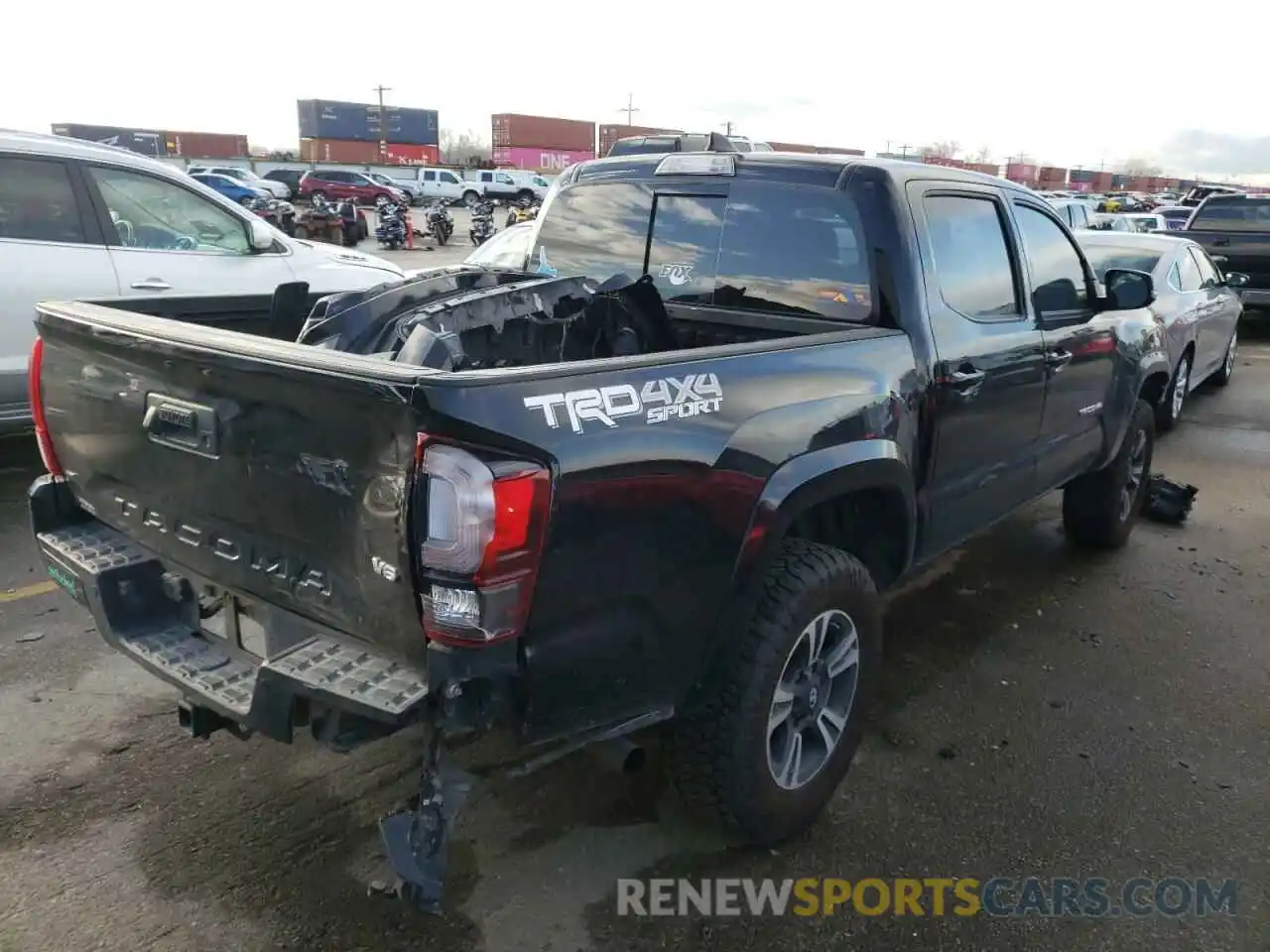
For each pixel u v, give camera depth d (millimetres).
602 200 4090
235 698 2449
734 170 3686
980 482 3893
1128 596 5098
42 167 6098
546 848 2986
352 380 2064
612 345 3588
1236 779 3473
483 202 32625
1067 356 4363
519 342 3404
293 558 2381
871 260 3352
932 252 3469
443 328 3178
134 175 6539
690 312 3750
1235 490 7070
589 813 3156
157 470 2688
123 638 2752
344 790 3209
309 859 2879
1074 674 4223
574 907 2746
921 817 3207
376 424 2074
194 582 2734
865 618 3088
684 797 2861
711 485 2484
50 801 3092
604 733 2453
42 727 3510
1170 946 2691
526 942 2609
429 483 2006
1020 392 4008
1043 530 6117
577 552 2182
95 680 3850
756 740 2748
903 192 3393
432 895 2102
